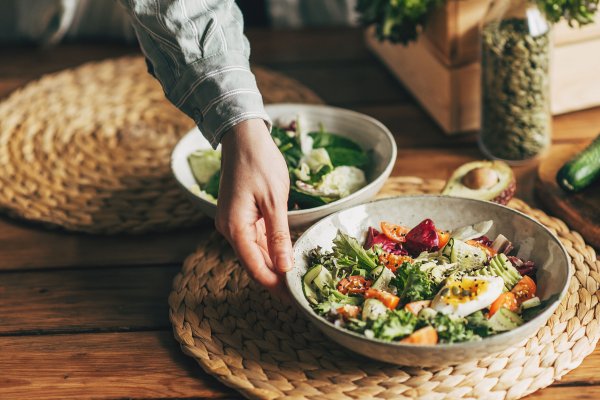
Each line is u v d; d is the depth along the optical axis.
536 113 1.42
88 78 1.84
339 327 0.96
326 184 1.29
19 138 1.64
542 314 0.94
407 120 1.67
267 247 1.09
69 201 1.46
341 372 1.04
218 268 1.24
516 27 1.38
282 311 1.14
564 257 1.03
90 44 2.12
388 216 1.18
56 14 2.00
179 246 1.35
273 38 2.09
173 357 1.12
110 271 1.31
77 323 1.20
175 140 1.62
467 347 0.91
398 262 1.10
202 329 1.13
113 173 1.53
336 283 1.07
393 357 0.94
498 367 1.02
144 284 1.27
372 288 1.05
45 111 1.72
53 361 1.13
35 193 1.49
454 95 1.55
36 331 1.19
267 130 1.08
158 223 1.38
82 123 1.68
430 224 1.13
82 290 1.27
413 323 0.95
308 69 1.92
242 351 1.08
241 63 1.10
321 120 1.45
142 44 1.16
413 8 1.48
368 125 1.40
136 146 1.60
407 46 1.69
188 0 1.10
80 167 1.55
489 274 1.06
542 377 1.01
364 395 1.00
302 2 2.12
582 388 1.02
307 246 1.12
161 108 1.73
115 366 1.11
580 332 1.06
